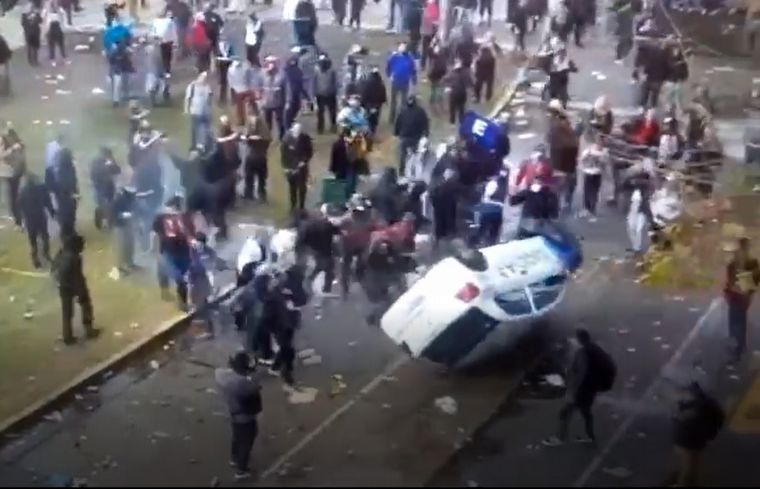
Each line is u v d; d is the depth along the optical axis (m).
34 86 35.62
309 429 20.59
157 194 26.39
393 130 32.56
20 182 27.62
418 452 19.98
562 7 38.56
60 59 37.72
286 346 21.73
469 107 34.44
